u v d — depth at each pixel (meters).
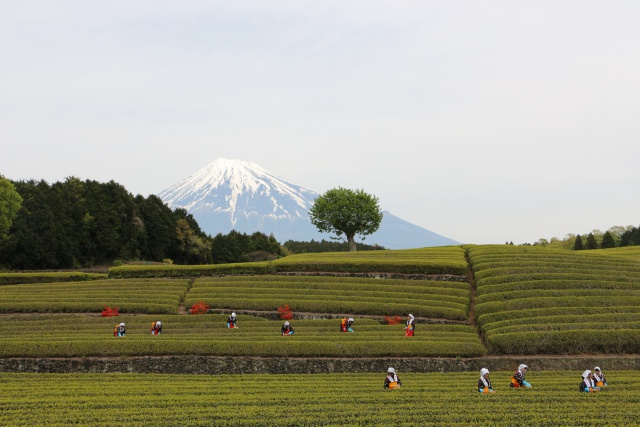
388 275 78.75
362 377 45.91
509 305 63.72
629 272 76.19
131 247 134.88
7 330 56.97
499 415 30.56
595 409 32.09
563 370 49.75
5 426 29.27
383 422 29.66
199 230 167.62
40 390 38.78
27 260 118.25
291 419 30.19
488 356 52.09
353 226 123.62
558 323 56.97
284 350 49.75
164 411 32.53
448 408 32.62
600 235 173.00
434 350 51.22
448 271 78.25
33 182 139.88
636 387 39.91
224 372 48.53
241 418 30.62
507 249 91.00
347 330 57.72
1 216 103.75
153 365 48.41
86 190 134.38
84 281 81.62
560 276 72.88
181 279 79.06
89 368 47.97
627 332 53.47
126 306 65.62
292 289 71.44
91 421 30.33
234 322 58.91
